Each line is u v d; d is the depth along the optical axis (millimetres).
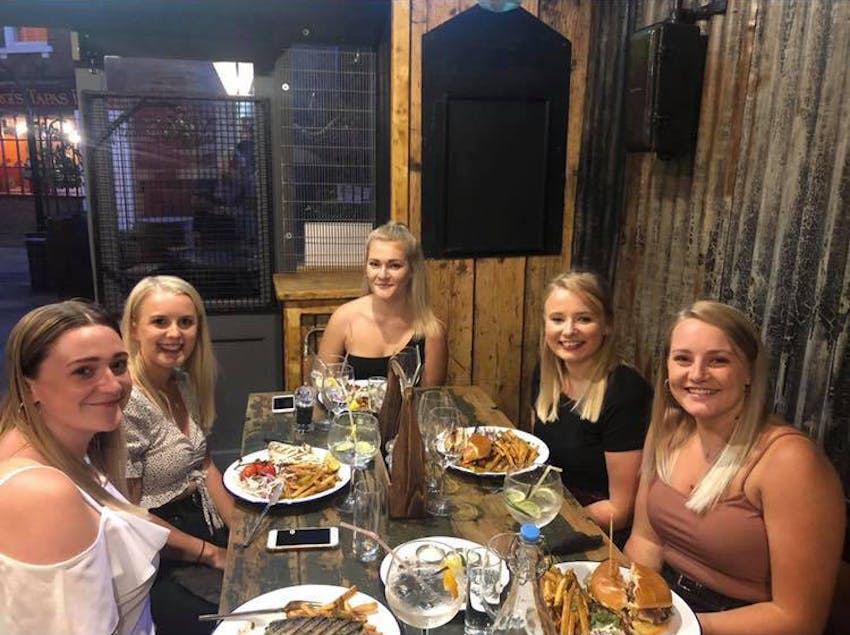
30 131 6785
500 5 2547
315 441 1970
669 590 1205
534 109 3209
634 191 2971
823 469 1382
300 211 3477
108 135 3129
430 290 3059
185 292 1958
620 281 3094
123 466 1525
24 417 1242
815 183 2027
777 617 1355
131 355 1909
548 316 1956
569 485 2025
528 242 3346
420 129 3113
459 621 1204
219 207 3322
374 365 2607
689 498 1501
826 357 2012
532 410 2188
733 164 2391
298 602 1198
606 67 3043
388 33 3105
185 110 3178
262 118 3260
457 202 3223
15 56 7211
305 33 3250
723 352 1430
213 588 1781
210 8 3135
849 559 1904
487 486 1706
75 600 1123
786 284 2156
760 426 1445
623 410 1902
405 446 1509
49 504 1112
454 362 3387
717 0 2412
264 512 1541
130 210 3232
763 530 1418
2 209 9281
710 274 2520
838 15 1937
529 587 1025
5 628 1116
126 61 3152
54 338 1212
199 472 1998
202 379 2080
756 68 2254
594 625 1157
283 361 3520
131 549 1294
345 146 3447
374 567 1342
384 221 3428
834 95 1960
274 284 3375
